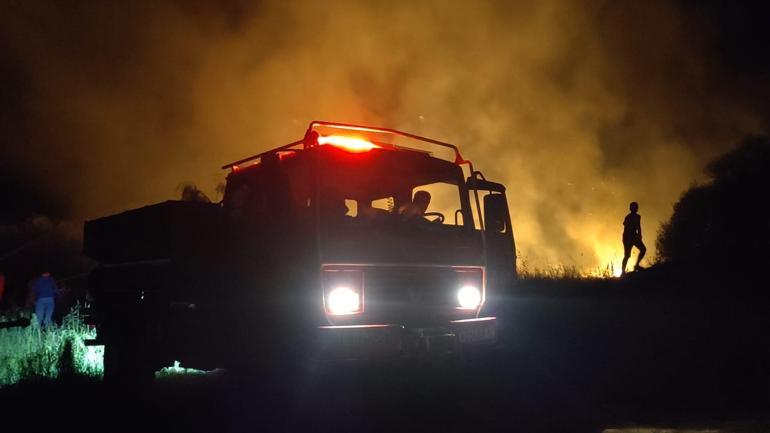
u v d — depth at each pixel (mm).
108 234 8977
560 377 8836
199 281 7551
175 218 7613
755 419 6484
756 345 9562
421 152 7469
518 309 11812
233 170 7852
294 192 6832
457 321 7176
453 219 7637
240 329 7125
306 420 6703
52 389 8695
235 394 7891
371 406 7355
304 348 6457
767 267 12578
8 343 10773
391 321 6770
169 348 8117
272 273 6852
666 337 10359
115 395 8422
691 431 6117
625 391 7949
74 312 12242
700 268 13508
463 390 8195
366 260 6676
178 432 6473
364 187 6980
